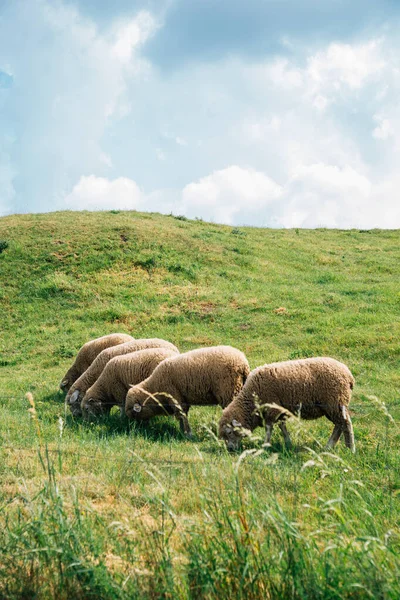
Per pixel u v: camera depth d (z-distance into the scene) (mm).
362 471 6945
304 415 8539
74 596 3211
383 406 3623
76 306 21234
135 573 3221
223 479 4566
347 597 2812
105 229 27391
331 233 35562
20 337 19406
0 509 4016
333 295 20094
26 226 28344
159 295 21406
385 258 27531
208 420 10305
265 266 25062
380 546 2977
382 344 14805
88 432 9703
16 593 3270
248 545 3178
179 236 27281
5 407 12102
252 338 17078
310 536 3455
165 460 6805
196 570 3162
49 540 3391
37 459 6602
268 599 3002
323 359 8586
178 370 9500
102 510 4816
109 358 11867
